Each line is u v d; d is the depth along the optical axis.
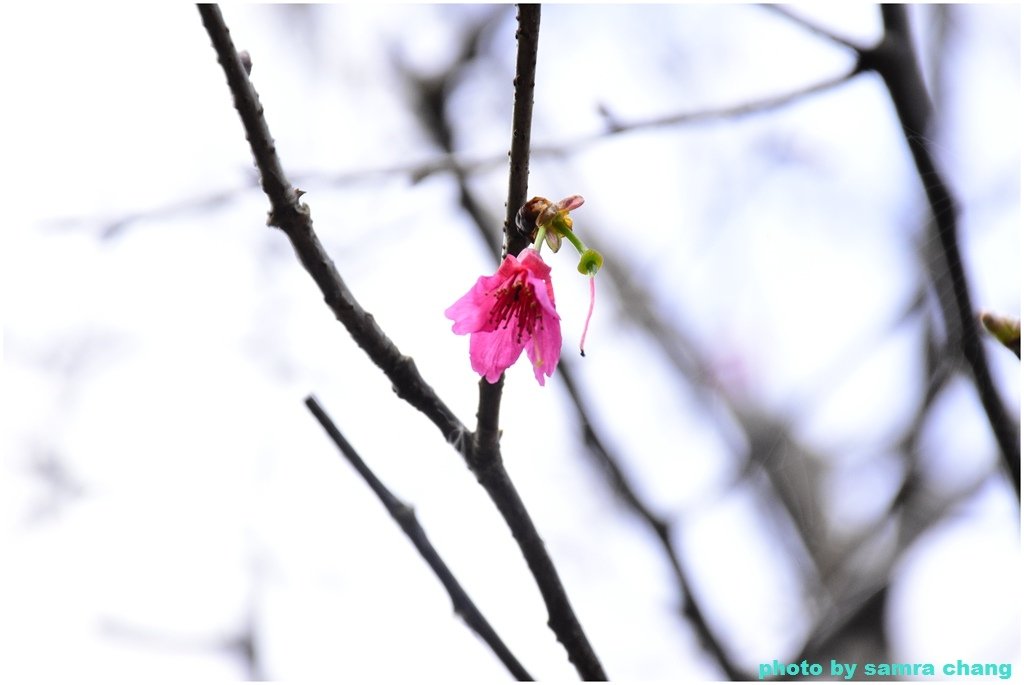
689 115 3.86
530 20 2.14
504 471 2.55
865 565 5.65
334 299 2.35
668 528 5.27
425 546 2.74
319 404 2.72
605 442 5.43
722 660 5.09
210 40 2.12
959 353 3.98
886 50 3.47
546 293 2.41
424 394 2.49
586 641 2.69
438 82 6.12
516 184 2.43
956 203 3.43
